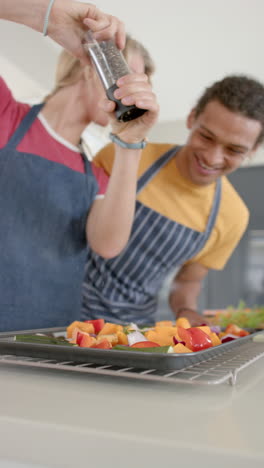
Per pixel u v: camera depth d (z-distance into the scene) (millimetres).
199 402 464
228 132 1151
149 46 3123
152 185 1436
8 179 993
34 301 1014
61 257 1078
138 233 1425
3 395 473
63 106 1075
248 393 506
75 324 774
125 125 792
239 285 4418
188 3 2623
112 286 1431
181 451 340
